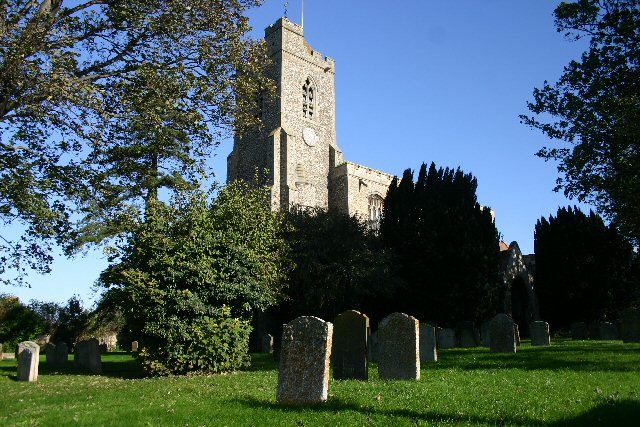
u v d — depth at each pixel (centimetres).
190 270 1587
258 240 1856
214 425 678
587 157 1709
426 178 3469
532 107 1794
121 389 1121
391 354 1146
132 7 1277
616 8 1648
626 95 1642
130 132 1396
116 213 1501
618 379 1005
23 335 3672
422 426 643
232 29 1417
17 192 1227
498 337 1773
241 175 4909
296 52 5012
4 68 1055
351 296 2991
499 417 680
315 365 836
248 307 1702
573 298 3400
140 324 1584
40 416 777
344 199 4788
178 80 1353
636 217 1825
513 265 3788
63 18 1205
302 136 4872
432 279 3077
